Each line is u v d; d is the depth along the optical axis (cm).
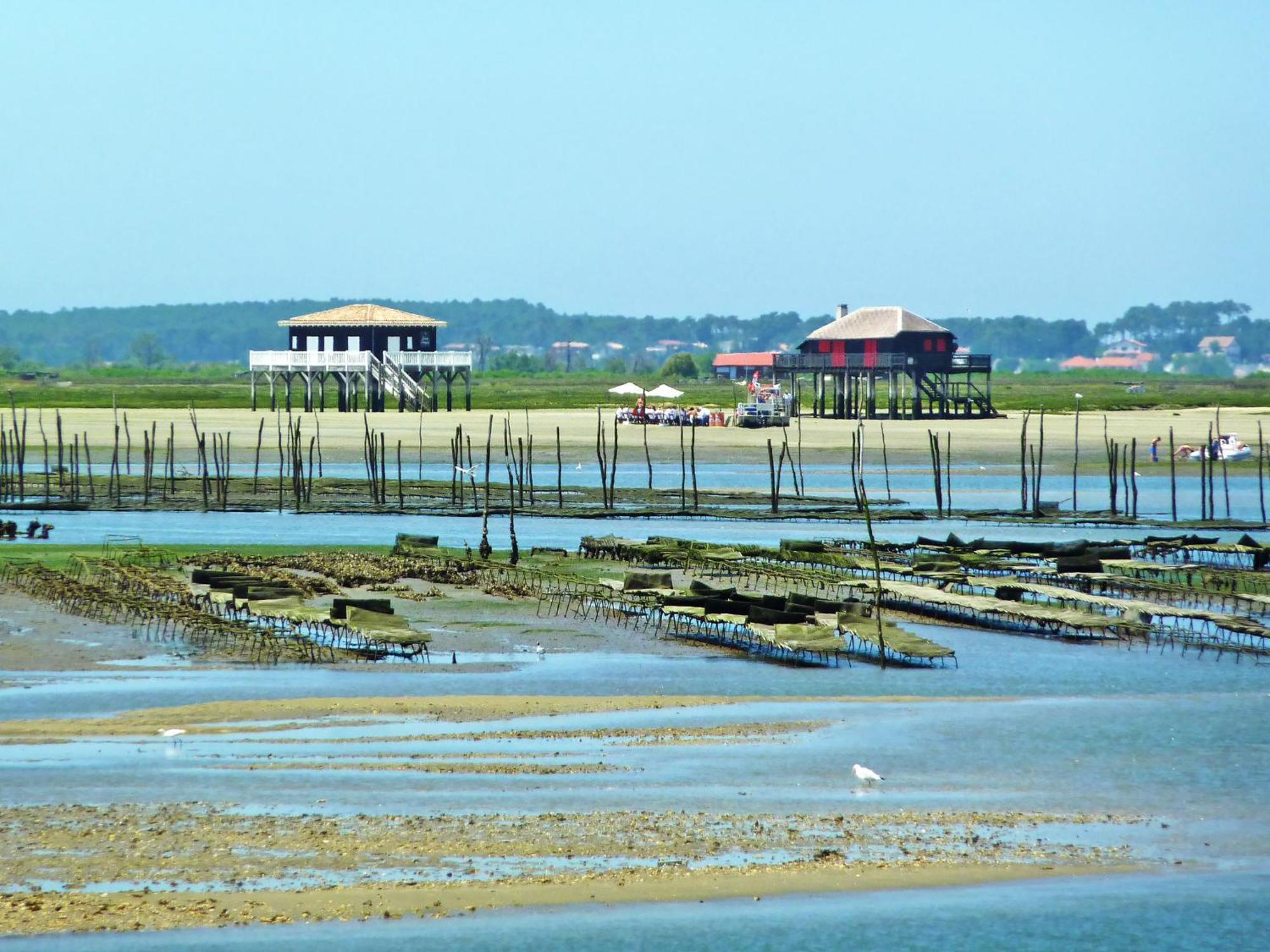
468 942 9569
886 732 14900
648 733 14688
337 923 9800
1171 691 17150
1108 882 10894
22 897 10006
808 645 18550
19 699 15775
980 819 12188
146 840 11138
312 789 12512
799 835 11662
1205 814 12444
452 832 11481
